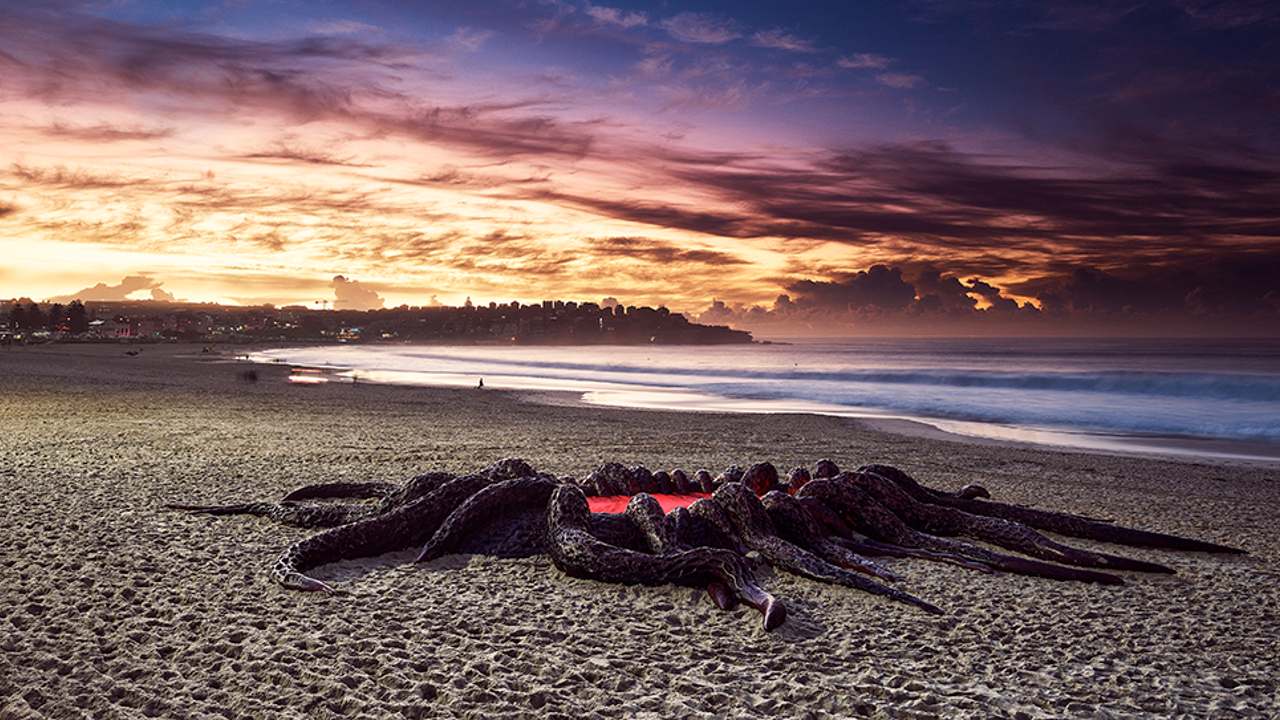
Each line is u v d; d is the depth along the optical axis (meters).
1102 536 9.42
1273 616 6.80
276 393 32.72
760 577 7.40
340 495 10.12
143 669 4.99
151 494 10.34
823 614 6.47
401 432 19.27
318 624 5.89
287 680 4.86
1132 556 8.94
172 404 25.38
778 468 15.20
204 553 7.68
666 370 69.56
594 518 7.81
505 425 22.02
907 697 4.88
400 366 75.81
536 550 7.96
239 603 6.30
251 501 10.10
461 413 25.78
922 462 16.81
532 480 8.42
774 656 5.52
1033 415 30.00
